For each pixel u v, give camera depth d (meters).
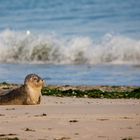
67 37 80.69
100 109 37.56
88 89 50.41
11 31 80.50
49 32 85.56
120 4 109.00
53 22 97.00
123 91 48.91
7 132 30.69
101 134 30.00
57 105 39.47
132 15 99.88
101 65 71.19
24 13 107.69
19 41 76.94
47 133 30.31
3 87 49.66
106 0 113.19
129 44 75.94
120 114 35.59
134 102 41.12
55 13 104.94
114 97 44.66
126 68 68.25
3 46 76.25
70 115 35.25
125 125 32.22
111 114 35.59
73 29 89.50
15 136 29.77
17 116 35.03
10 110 37.34
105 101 41.69
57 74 62.47
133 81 58.00
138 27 89.81
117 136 29.56
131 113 35.97
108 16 100.00
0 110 37.44
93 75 62.00
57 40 77.94
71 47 75.81
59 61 74.25
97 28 89.81
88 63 73.31
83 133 30.23
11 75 61.69
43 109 37.66
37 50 75.69
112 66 70.12
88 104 39.97
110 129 31.19
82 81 57.47
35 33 83.06
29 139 29.03
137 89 47.75
